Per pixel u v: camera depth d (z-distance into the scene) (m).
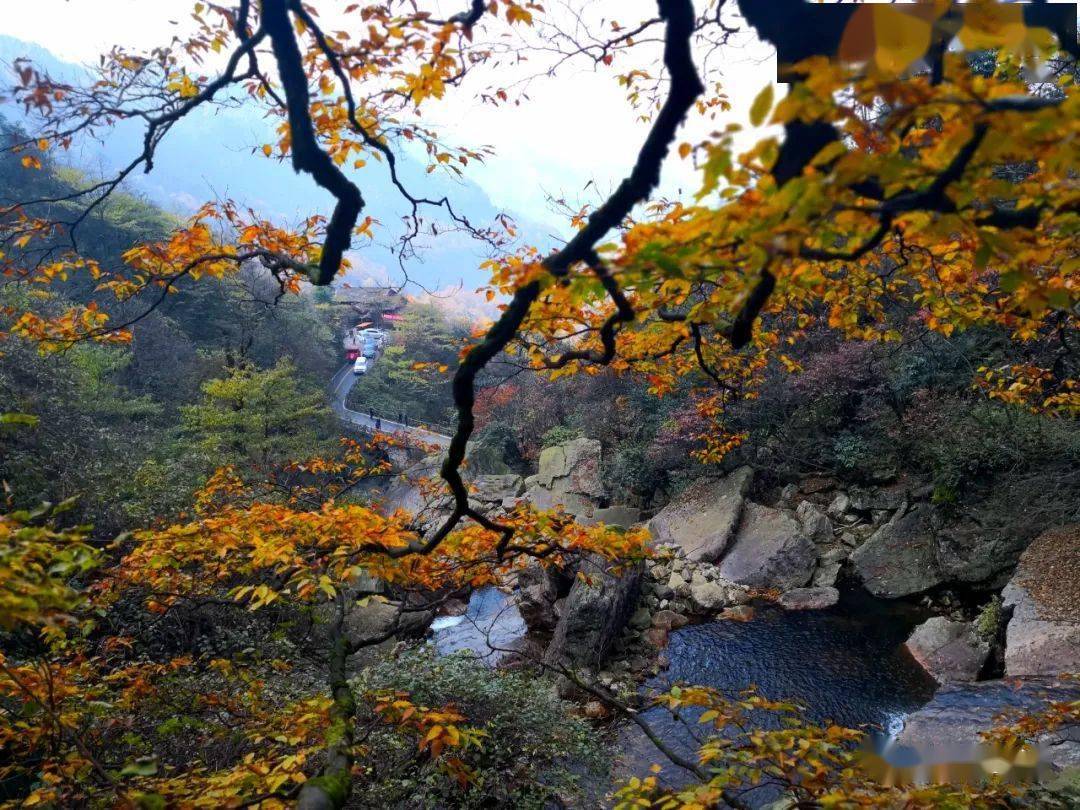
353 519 2.94
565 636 8.22
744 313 1.67
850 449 12.44
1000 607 7.80
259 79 2.34
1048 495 8.93
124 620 5.20
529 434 20.77
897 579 10.19
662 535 13.02
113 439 10.34
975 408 10.38
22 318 2.94
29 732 2.46
